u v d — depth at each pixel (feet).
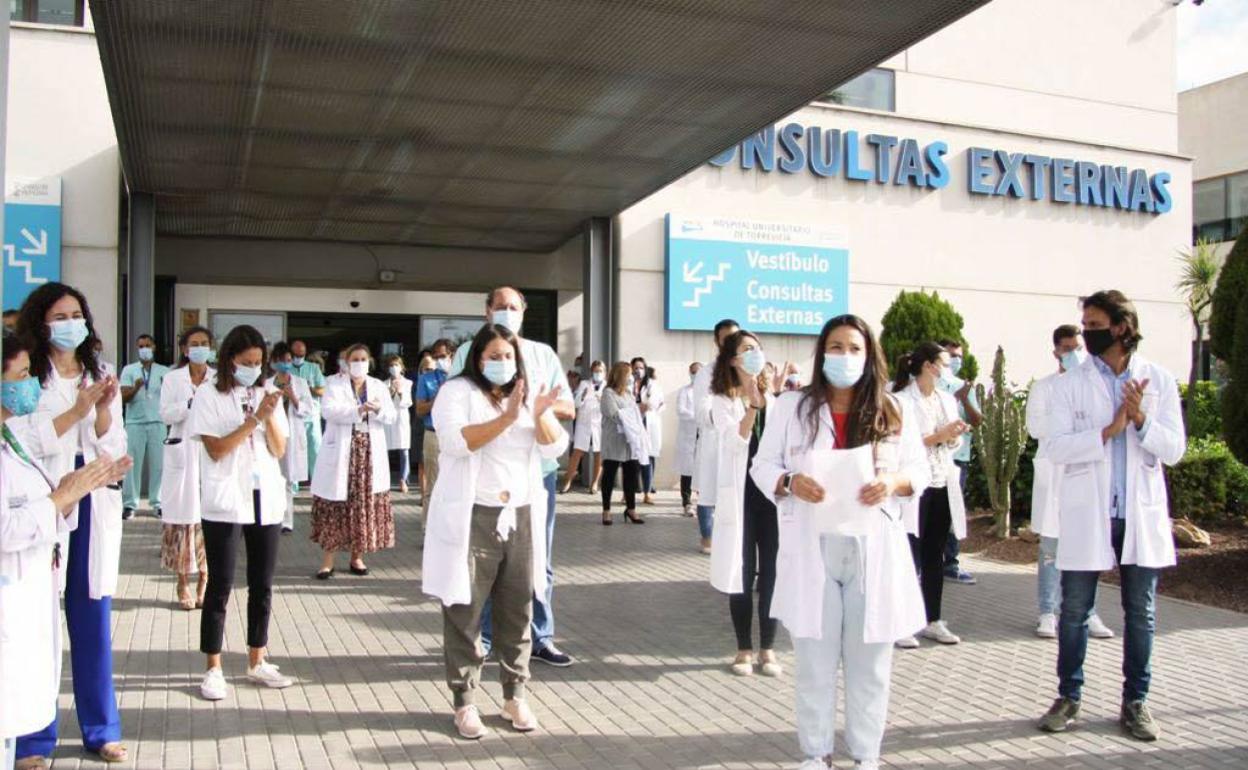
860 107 57.31
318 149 35.65
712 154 36.91
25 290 40.47
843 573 13.19
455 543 15.25
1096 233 60.95
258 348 16.99
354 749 15.28
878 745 13.21
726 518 19.08
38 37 41.04
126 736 15.64
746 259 52.08
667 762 14.92
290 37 25.77
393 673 19.20
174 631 21.88
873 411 13.44
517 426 15.98
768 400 19.47
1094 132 62.90
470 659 15.85
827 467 12.80
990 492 35.17
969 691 18.48
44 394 14.15
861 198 54.90
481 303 56.03
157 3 23.62
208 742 15.46
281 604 24.84
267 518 17.75
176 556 23.76
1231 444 28.68
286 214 45.52
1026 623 23.79
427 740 15.70
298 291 53.06
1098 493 15.99
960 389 28.96
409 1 23.80
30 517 10.68
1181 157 63.46
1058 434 16.21
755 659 20.40
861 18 25.04
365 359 27.96
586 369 48.60
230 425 17.04
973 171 57.21
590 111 32.14
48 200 40.81
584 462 51.88
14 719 10.73
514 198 43.27
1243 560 29.19
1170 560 15.96
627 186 41.55
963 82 59.72
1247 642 21.98
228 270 50.39
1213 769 14.78
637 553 32.71
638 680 19.06
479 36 26.04
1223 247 81.10
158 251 49.60
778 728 16.43
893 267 55.57
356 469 27.94
